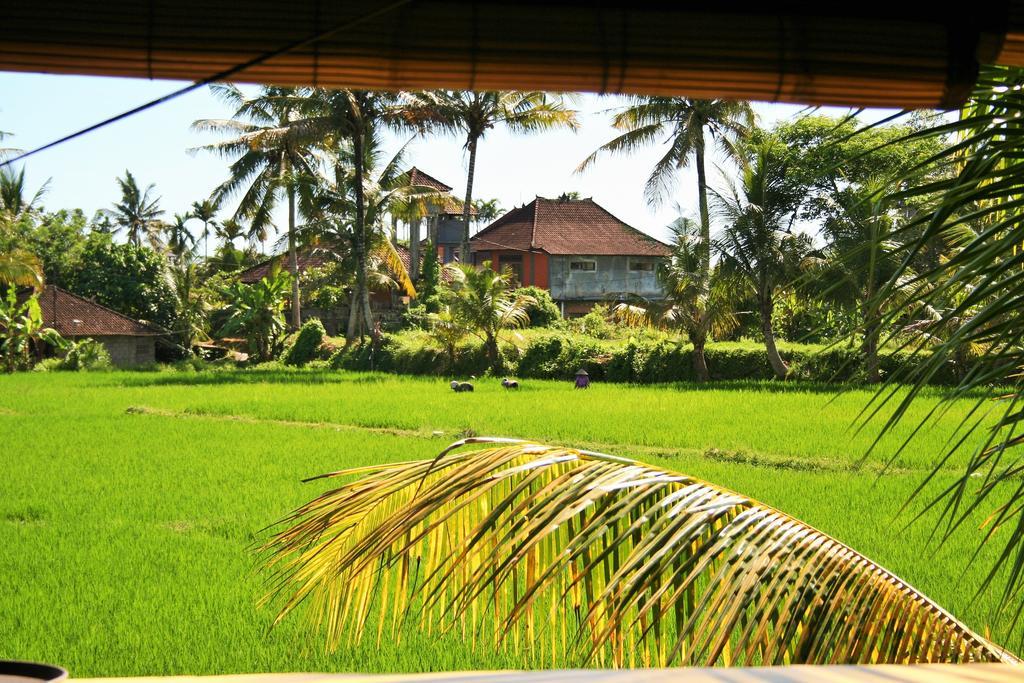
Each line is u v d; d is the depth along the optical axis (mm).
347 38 2033
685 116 35438
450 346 34219
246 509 11734
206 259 59562
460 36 2059
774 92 2162
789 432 17312
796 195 29094
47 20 1972
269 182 41250
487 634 6316
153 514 11555
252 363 42750
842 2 2154
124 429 19469
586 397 24719
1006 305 2498
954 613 7109
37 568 9031
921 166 2598
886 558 8891
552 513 2840
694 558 2850
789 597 2730
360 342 39188
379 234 38156
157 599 7926
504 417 20250
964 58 2156
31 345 41062
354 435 18375
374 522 3502
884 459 14359
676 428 18125
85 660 6535
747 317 35562
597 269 49250
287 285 43875
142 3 1984
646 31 2094
